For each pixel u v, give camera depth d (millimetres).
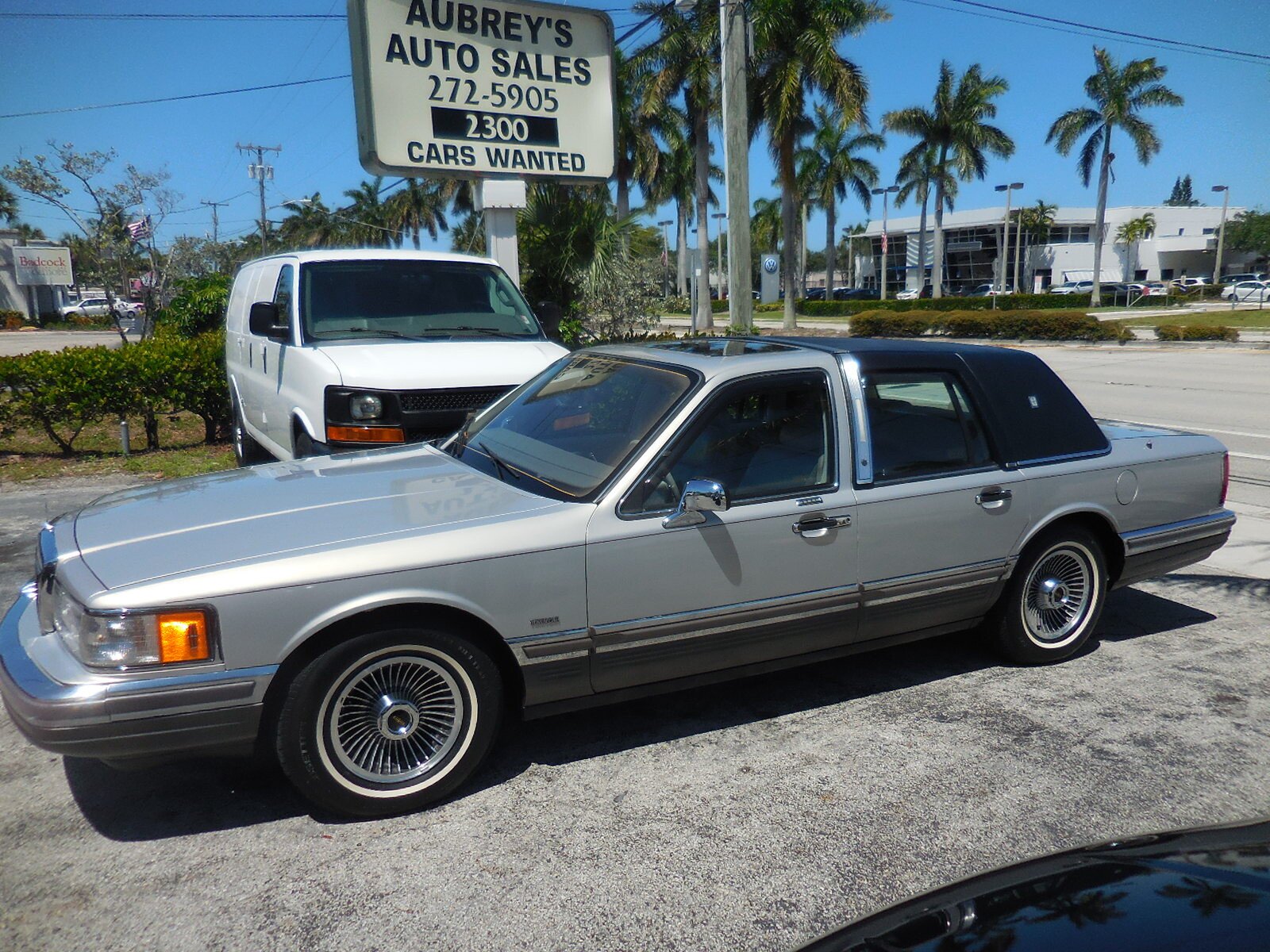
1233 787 3713
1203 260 88062
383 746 3494
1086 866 2162
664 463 3809
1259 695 4559
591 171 12469
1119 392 16453
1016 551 4586
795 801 3627
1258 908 1844
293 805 3604
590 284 15086
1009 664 4926
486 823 3488
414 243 79125
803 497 4023
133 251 24859
